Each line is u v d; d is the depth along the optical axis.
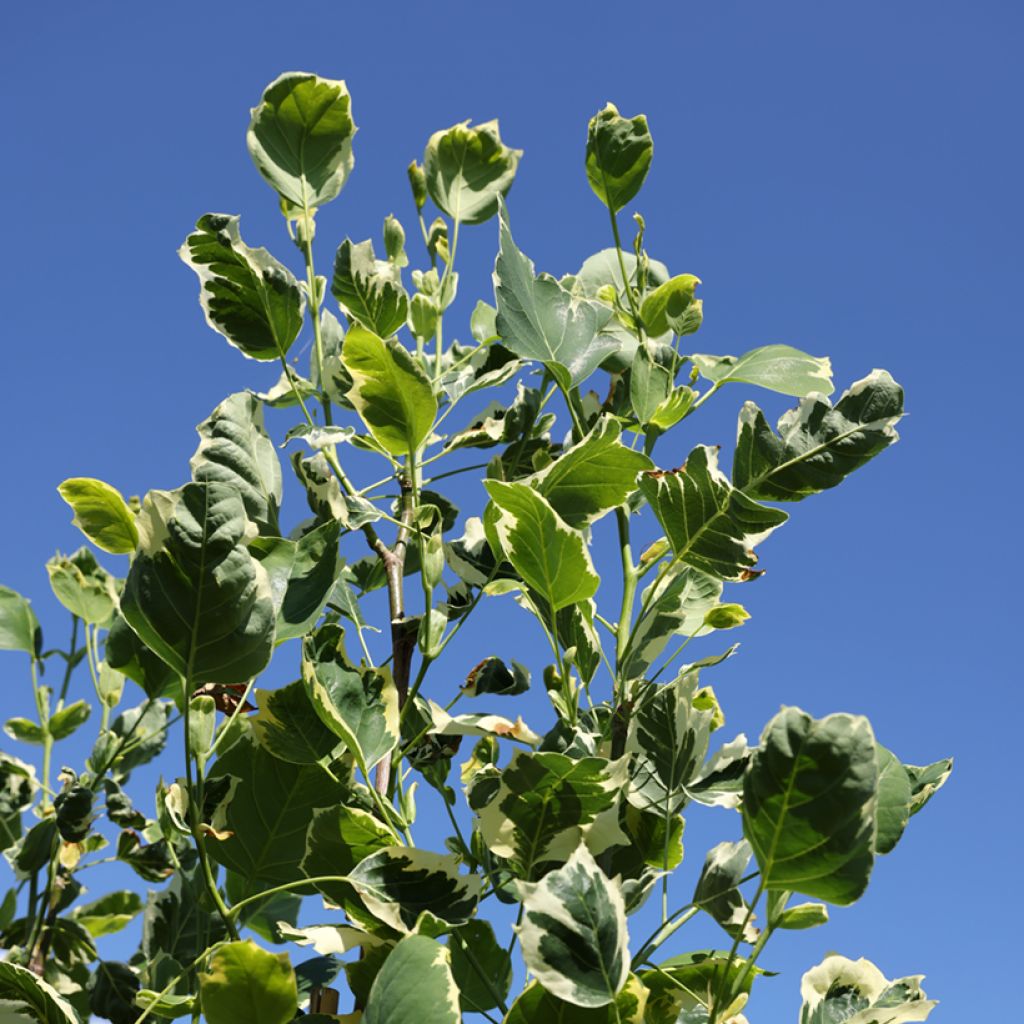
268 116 1.48
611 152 1.53
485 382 1.52
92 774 1.79
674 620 1.46
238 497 1.28
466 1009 1.37
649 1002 1.36
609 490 1.42
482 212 1.66
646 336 1.53
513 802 1.34
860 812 1.19
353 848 1.36
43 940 1.72
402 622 1.48
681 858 1.45
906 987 1.37
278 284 1.45
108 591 1.91
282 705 1.39
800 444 1.41
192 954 1.62
